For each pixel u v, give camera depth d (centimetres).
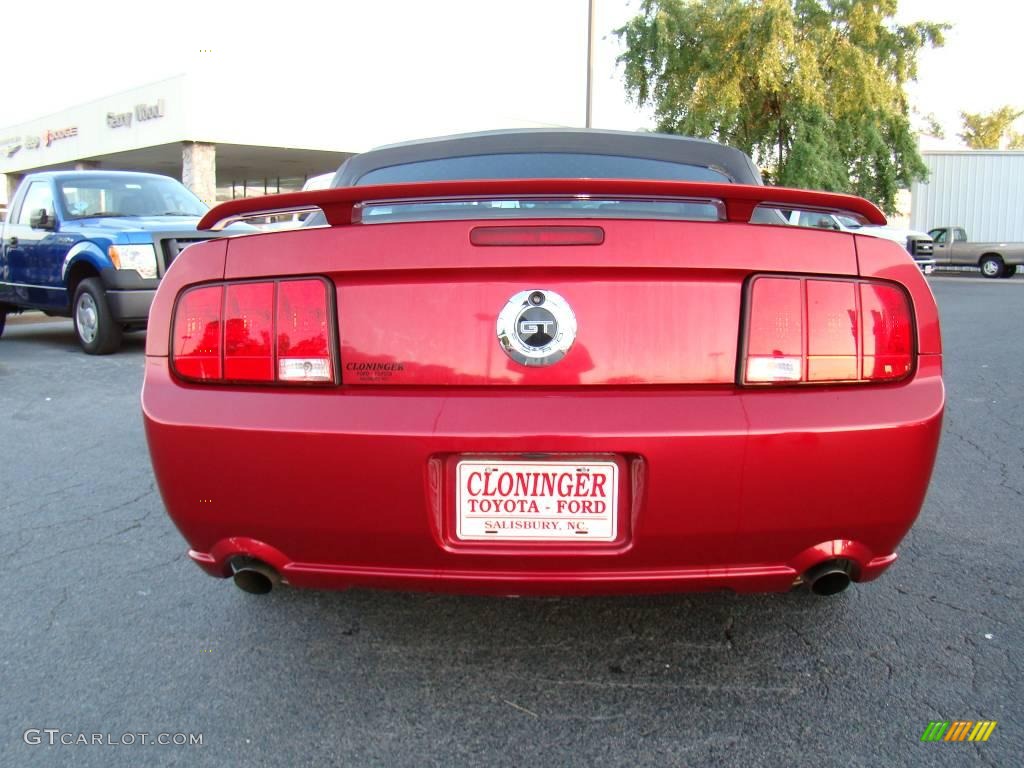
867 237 228
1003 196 3225
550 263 214
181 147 2628
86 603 305
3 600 307
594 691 246
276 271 224
